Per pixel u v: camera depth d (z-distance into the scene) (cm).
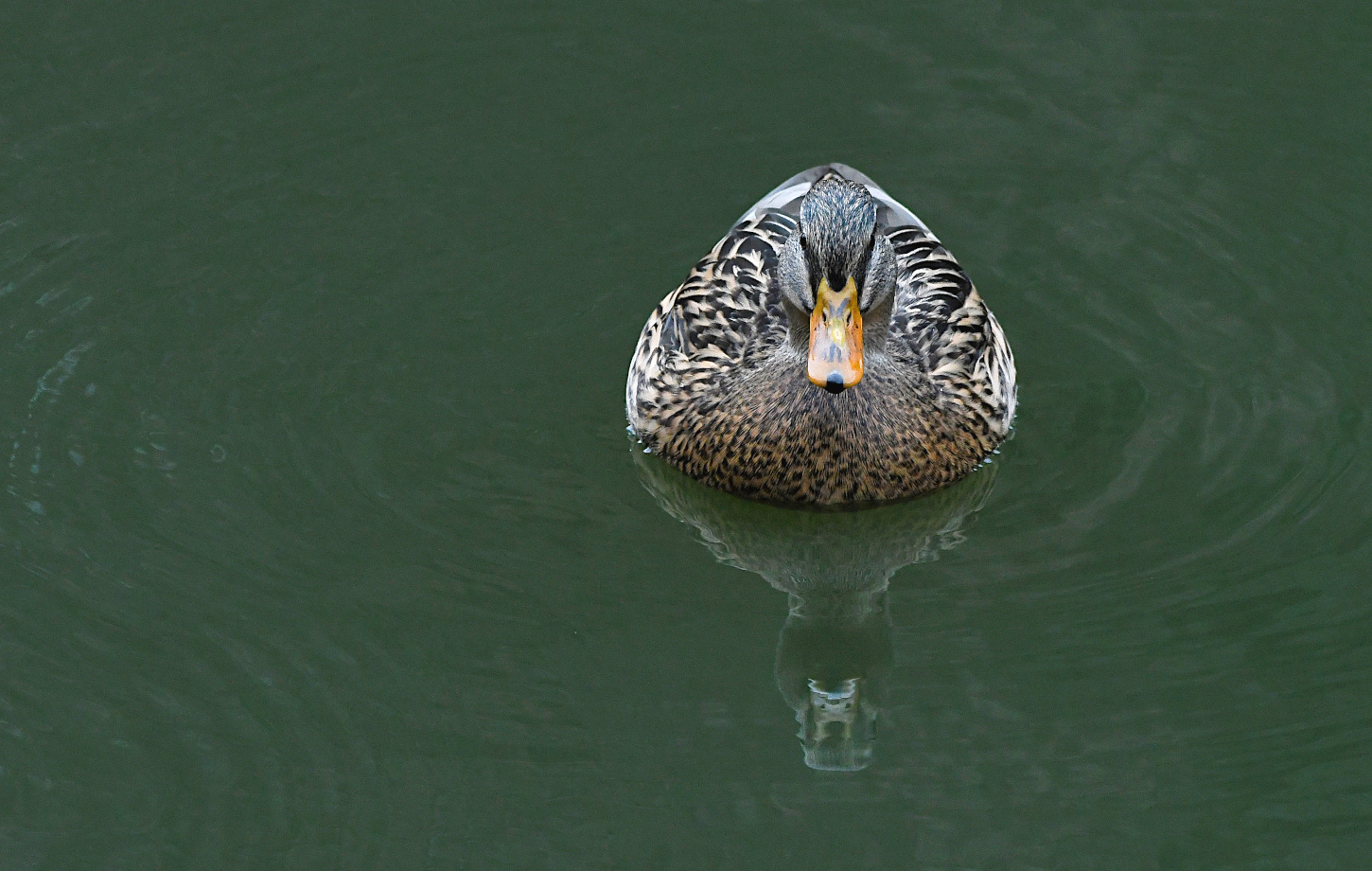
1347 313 1545
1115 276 1591
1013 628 1255
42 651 1210
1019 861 1077
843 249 1248
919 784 1137
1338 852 1070
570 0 1883
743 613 1282
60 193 1658
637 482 1410
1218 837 1087
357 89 1788
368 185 1681
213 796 1112
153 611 1248
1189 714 1173
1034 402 1475
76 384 1460
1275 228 1628
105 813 1102
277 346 1514
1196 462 1401
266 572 1288
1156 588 1280
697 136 1741
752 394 1371
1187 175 1686
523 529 1345
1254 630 1238
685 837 1099
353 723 1167
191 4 1880
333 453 1405
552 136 1739
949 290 1470
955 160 1712
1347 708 1170
